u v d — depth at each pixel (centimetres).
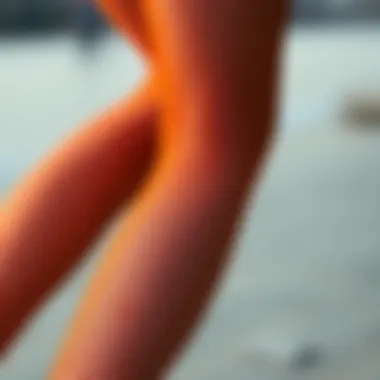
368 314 508
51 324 477
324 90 1681
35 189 155
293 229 739
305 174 1032
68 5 2772
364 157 1175
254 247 667
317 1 3081
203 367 422
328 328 481
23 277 151
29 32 2664
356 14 3073
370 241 700
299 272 596
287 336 464
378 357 440
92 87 1619
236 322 485
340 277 586
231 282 563
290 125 1441
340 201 881
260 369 424
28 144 1113
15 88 1636
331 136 1357
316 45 2430
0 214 155
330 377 416
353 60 2109
